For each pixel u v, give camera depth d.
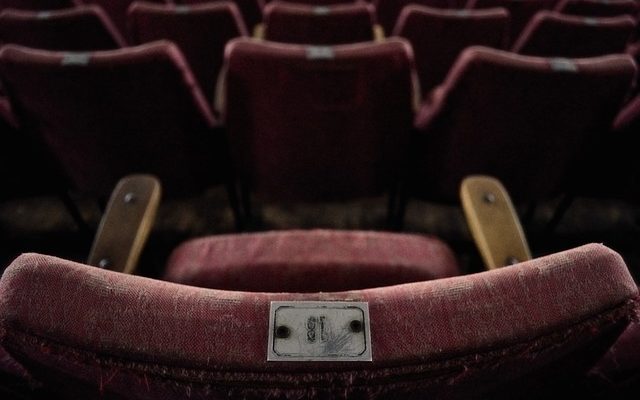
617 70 0.72
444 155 0.95
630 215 1.30
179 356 0.20
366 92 0.76
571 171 0.97
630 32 1.23
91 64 0.70
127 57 0.70
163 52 0.71
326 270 0.49
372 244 0.52
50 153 0.94
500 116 0.82
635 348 0.40
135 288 0.22
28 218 1.25
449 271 0.53
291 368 0.20
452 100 0.80
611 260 0.23
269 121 0.84
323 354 0.20
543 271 0.22
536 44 1.27
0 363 0.38
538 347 0.21
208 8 1.15
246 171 1.00
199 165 0.98
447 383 0.21
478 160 0.94
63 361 0.21
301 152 0.91
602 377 0.40
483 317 0.21
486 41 1.29
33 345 0.20
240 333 0.20
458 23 1.24
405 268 0.50
